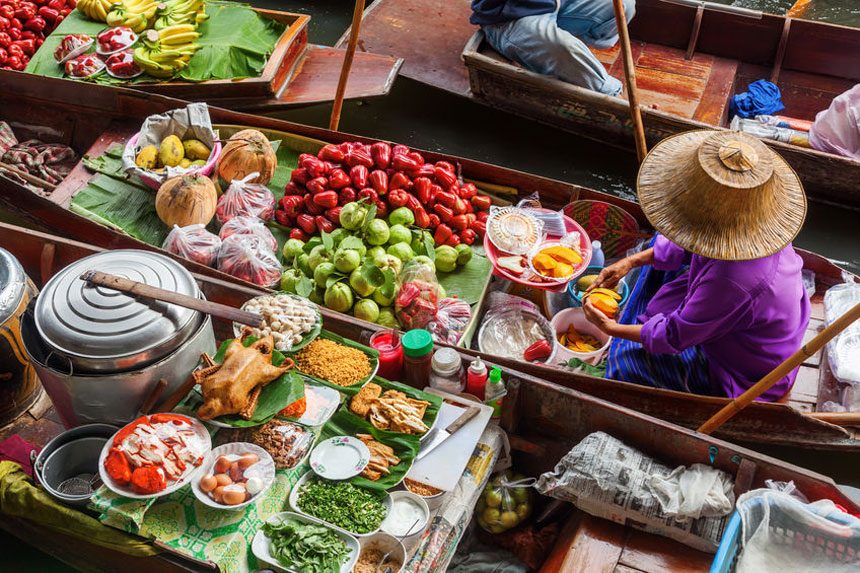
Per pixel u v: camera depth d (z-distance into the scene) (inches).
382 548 121.3
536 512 145.6
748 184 118.0
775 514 108.4
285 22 237.6
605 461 128.6
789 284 138.9
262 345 131.6
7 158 211.3
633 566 124.2
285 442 126.0
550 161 235.6
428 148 238.5
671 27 252.8
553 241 183.2
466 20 259.3
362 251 175.5
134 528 115.0
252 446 124.0
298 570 114.7
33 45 240.5
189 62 226.7
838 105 207.2
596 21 222.8
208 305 126.4
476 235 189.9
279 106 224.4
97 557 130.6
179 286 130.3
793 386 162.1
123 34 230.4
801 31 239.6
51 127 221.9
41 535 133.9
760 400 149.8
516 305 173.9
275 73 221.3
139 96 209.6
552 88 216.5
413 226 183.9
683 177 125.0
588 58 213.2
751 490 116.6
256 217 186.2
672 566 123.8
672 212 125.3
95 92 213.2
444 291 177.5
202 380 124.2
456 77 240.1
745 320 137.9
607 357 166.1
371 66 229.6
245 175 194.9
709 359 149.6
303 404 131.7
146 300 124.9
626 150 225.9
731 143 122.3
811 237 214.4
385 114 248.4
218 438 127.8
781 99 246.1
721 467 129.6
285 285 171.6
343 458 128.9
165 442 119.8
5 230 164.6
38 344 126.8
